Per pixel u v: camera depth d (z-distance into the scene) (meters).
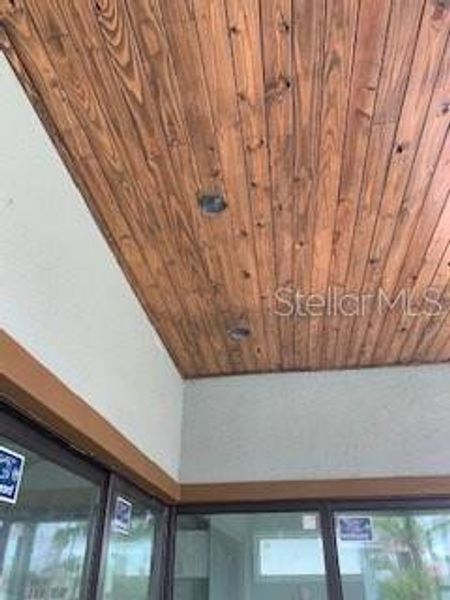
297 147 2.07
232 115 1.95
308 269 2.76
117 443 2.53
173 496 3.48
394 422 3.63
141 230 2.50
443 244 2.57
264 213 2.39
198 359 3.71
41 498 2.04
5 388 1.69
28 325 1.79
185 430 3.81
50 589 2.05
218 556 3.48
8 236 1.70
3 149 1.70
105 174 2.20
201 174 2.20
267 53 1.74
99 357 2.42
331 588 3.27
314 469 3.57
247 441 3.72
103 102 1.90
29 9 1.62
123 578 2.80
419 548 3.33
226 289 2.93
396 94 1.87
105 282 2.54
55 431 2.10
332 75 1.81
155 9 1.62
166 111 1.93
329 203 2.34
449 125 1.98
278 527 3.50
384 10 1.63
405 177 2.20
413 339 3.45
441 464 3.47
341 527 3.44
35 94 1.87
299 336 3.41
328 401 3.76
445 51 1.74
